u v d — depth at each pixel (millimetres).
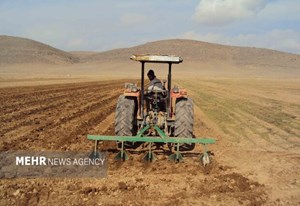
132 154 9305
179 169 8211
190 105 9555
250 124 14391
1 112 15320
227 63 140250
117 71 115750
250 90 34500
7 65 134250
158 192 6762
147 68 121125
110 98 23422
